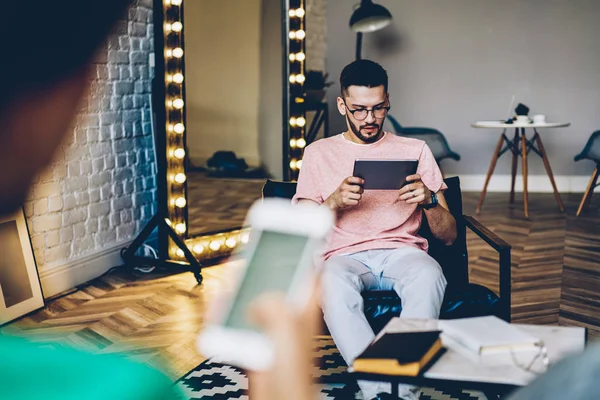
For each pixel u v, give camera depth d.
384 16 6.25
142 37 4.17
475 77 6.94
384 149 2.59
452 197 2.85
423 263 2.35
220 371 2.62
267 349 0.35
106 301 3.52
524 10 6.78
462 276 2.74
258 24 4.79
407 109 7.09
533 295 3.64
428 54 6.99
